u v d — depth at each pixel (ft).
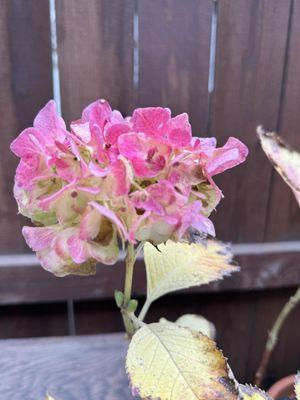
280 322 2.49
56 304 2.96
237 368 3.41
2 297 2.74
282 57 2.48
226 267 1.87
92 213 1.12
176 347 1.46
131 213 1.11
